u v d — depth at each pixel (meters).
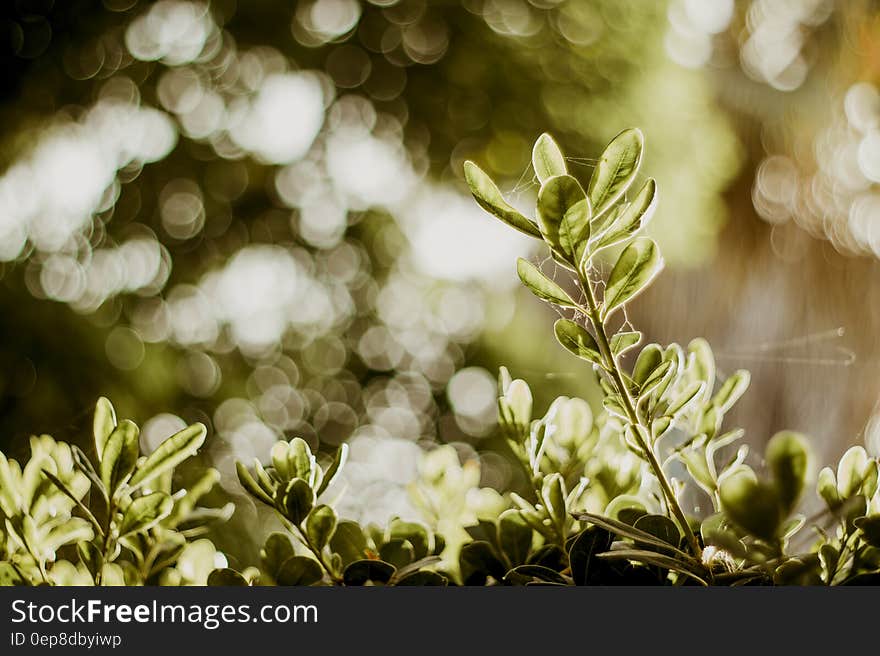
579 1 3.80
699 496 0.76
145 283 3.43
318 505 0.66
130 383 3.13
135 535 0.69
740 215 3.17
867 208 2.28
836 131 2.59
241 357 3.52
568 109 3.79
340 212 3.78
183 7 3.43
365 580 0.66
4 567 0.68
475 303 3.91
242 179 3.66
